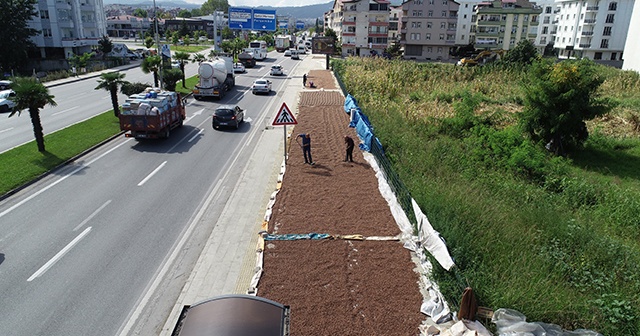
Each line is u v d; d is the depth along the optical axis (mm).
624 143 25734
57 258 10852
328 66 63750
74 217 13172
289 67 66000
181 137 23094
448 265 9078
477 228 11297
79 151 19469
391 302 8688
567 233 12086
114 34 131125
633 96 38812
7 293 9398
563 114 23453
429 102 34031
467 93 31625
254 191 15555
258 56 74688
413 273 9750
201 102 34156
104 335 8266
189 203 14422
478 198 13758
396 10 109562
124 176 16859
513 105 35250
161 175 17078
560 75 23500
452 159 19312
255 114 30141
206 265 10562
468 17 92062
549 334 7559
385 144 20266
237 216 13430
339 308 8453
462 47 90688
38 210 13602
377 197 14266
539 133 25328
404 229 11750
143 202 14422
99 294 9469
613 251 11320
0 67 52500
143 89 29000
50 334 8227
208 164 18609
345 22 88188
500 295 8445
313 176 16328
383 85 39688
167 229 12539
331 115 28703
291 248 10750
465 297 7902
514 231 11586
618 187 18422
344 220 12430
